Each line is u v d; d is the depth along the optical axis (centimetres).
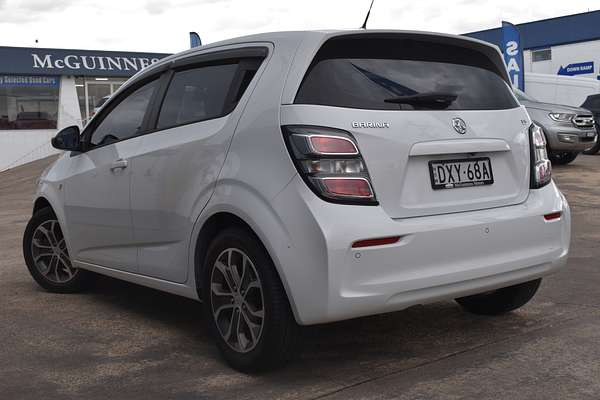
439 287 331
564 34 2928
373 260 315
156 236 411
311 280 311
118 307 488
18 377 354
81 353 390
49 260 534
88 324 447
